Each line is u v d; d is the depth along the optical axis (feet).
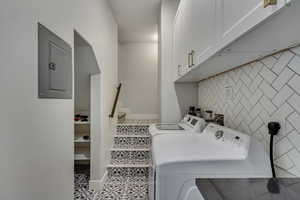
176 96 9.38
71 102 4.66
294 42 2.94
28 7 2.96
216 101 6.70
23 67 2.85
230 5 2.87
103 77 8.41
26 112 2.92
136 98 15.37
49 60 3.61
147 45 15.35
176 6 9.27
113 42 10.64
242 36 2.61
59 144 4.04
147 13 10.47
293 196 2.21
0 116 2.42
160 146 4.51
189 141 5.01
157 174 3.60
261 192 2.31
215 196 2.22
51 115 3.69
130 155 10.02
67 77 4.42
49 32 3.61
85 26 5.86
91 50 6.67
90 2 6.36
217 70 5.61
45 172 3.49
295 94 3.20
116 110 11.47
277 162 3.59
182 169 3.58
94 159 8.14
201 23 4.44
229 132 4.63
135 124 11.32
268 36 2.64
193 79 8.11
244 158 3.60
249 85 4.54
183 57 6.66
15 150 2.69
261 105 4.08
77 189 8.17
